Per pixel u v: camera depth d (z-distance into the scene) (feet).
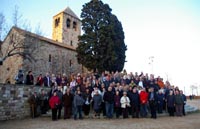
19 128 38.52
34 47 104.22
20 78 61.98
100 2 118.01
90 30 113.80
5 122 46.65
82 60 111.45
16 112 52.80
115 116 50.60
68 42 161.07
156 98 51.26
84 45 111.55
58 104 48.62
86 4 119.34
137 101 49.42
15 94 53.26
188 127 37.11
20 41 102.94
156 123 41.73
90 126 38.91
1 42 102.99
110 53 107.65
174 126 38.17
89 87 52.70
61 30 157.69
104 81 55.06
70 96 50.37
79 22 173.37
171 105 52.60
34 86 58.80
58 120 47.52
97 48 109.50
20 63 103.04
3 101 50.16
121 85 52.95
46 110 57.98
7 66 110.22
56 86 56.13
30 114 56.29
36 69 106.83
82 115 51.31
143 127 37.37
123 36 122.72
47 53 114.52
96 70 108.78
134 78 57.06
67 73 125.80
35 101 55.77
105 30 111.04
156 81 57.41
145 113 50.16
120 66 117.19
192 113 61.41
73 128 37.27
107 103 48.16
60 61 122.42
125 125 39.63
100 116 49.42
